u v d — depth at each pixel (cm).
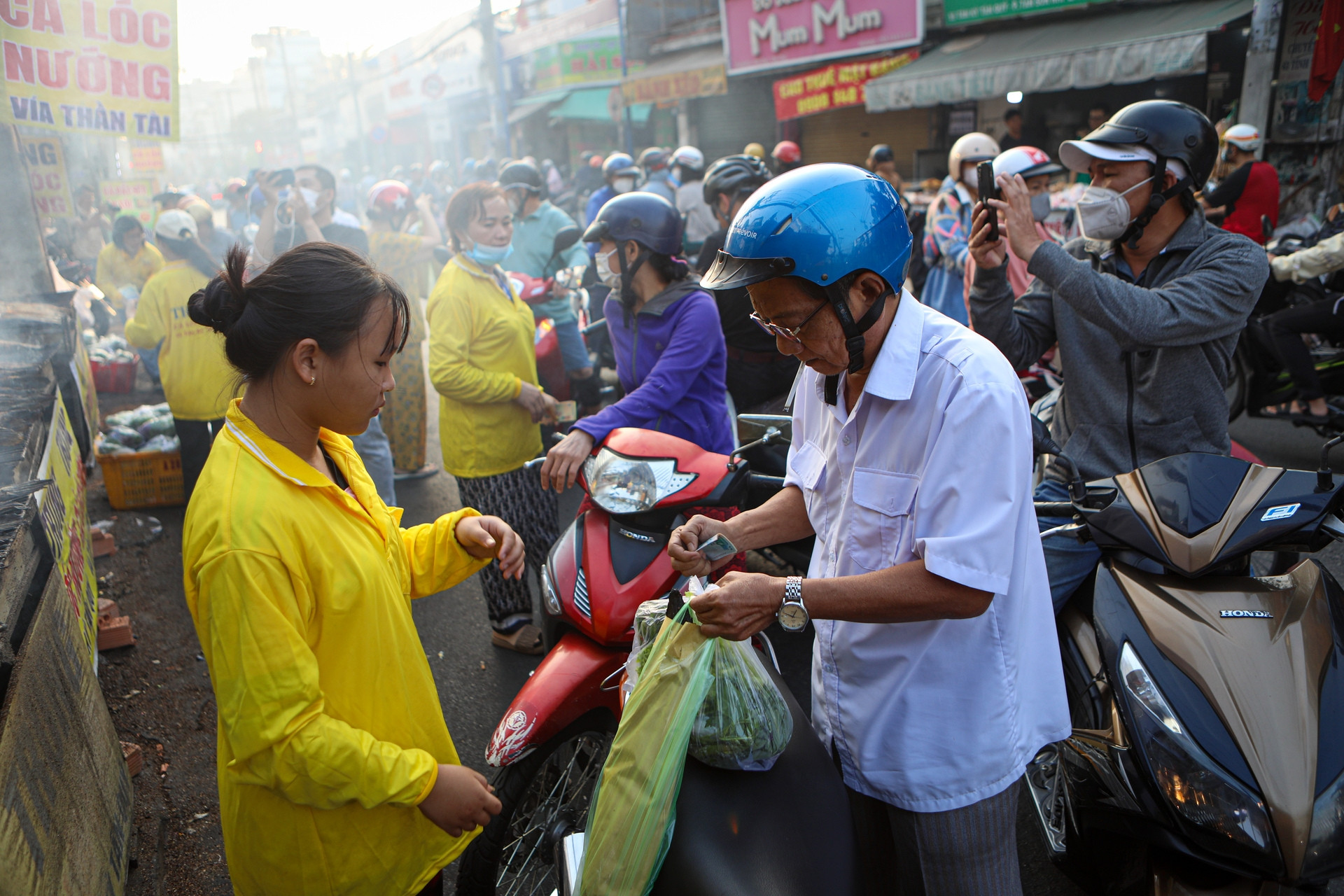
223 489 136
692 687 155
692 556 176
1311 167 816
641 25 1752
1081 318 252
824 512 178
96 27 451
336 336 137
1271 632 191
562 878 177
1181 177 239
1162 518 208
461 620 411
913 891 175
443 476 607
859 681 169
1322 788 173
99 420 684
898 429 156
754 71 1362
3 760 151
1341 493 197
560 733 222
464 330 352
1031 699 170
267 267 140
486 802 150
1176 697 189
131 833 243
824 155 1441
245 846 152
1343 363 510
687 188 929
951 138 1234
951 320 157
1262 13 788
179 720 338
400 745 155
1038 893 244
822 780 168
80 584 304
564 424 370
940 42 1144
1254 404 522
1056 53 916
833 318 147
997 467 146
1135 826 195
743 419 258
